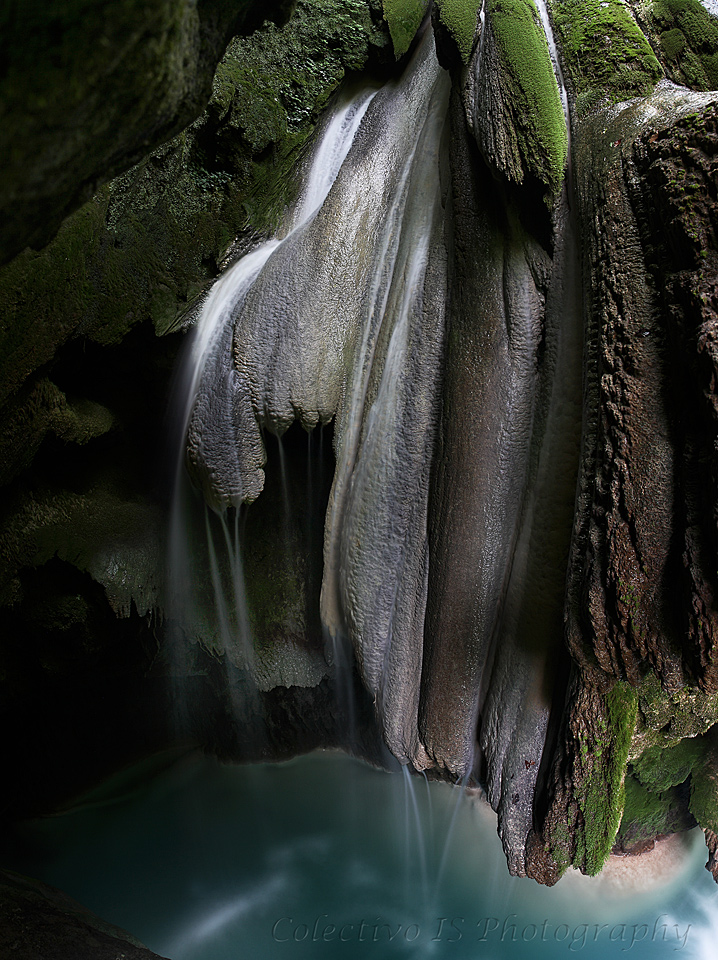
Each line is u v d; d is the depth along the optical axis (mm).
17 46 1609
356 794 7191
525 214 4355
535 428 4504
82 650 6379
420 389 4969
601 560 3662
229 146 5957
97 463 6062
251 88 6004
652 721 4059
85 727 7078
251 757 7531
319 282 5406
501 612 4746
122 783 7438
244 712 7234
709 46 4242
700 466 3281
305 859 6578
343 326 5398
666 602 3516
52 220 2357
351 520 5238
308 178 6461
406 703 5148
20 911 5023
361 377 5398
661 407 3488
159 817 7168
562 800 4262
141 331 5582
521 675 4582
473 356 4574
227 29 2439
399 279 5285
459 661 4801
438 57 4996
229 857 6652
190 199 5867
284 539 6527
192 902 6234
